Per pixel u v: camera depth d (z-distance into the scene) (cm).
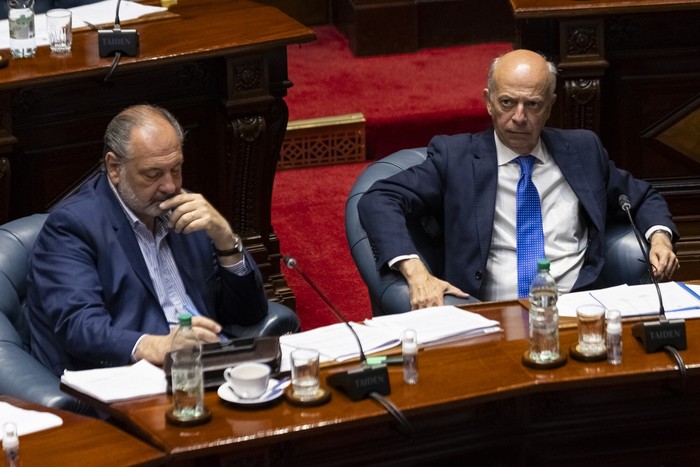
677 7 1121
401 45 1758
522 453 727
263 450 648
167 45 1060
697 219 1225
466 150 914
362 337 742
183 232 809
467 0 1772
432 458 705
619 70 1178
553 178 916
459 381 688
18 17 1019
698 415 739
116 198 817
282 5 1864
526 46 1167
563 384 688
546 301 705
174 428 638
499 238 909
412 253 869
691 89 1185
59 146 1057
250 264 840
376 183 912
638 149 1205
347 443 680
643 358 712
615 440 735
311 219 1356
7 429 605
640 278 903
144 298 812
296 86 1634
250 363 675
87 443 629
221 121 1109
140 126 795
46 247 802
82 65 1009
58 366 793
